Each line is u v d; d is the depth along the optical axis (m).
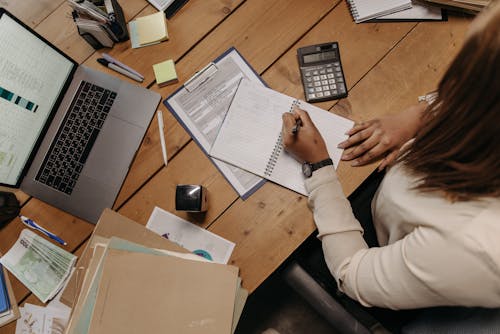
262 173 0.88
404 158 0.63
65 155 0.91
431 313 0.76
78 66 0.94
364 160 0.86
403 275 0.55
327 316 0.78
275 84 0.92
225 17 0.97
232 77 0.93
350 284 0.69
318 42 0.93
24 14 1.01
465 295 0.49
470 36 0.39
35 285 0.87
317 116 0.89
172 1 0.98
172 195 0.89
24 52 0.80
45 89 0.87
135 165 0.91
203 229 0.87
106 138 0.92
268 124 0.90
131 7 0.99
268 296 1.43
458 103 0.43
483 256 0.44
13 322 0.86
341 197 0.81
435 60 0.89
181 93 0.94
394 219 0.65
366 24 0.92
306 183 0.84
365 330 0.76
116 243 0.73
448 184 0.49
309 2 0.95
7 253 0.89
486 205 0.47
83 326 0.67
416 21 0.91
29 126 0.86
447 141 0.47
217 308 0.73
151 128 0.93
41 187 0.91
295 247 0.84
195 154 0.91
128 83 0.94
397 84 0.89
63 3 1.01
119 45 0.97
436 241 0.49
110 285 0.68
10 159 0.84
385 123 0.86
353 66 0.91
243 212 0.87
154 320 0.69
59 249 0.89
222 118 0.92
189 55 0.96
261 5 0.96
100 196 0.90
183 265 0.74
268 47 0.94
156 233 0.84
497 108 0.39
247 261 0.84
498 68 0.37
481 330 0.61
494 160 0.43
